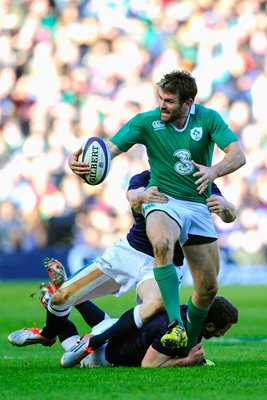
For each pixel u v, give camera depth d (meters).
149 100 107.19
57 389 18.09
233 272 98.38
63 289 23.70
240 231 99.19
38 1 111.25
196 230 22.28
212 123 22.44
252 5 110.75
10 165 103.62
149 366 22.09
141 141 22.84
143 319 22.02
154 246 21.50
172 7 110.88
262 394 17.20
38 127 105.56
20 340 24.75
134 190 23.25
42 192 101.25
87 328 42.78
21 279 96.62
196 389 17.88
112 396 16.92
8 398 16.91
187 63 108.44
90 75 108.50
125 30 110.44
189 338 22.31
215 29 109.75
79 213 99.75
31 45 110.12
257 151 103.56
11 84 108.62
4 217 100.69
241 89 106.75
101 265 23.80
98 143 22.84
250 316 52.47
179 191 22.39
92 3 111.38
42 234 99.69
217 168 21.83
